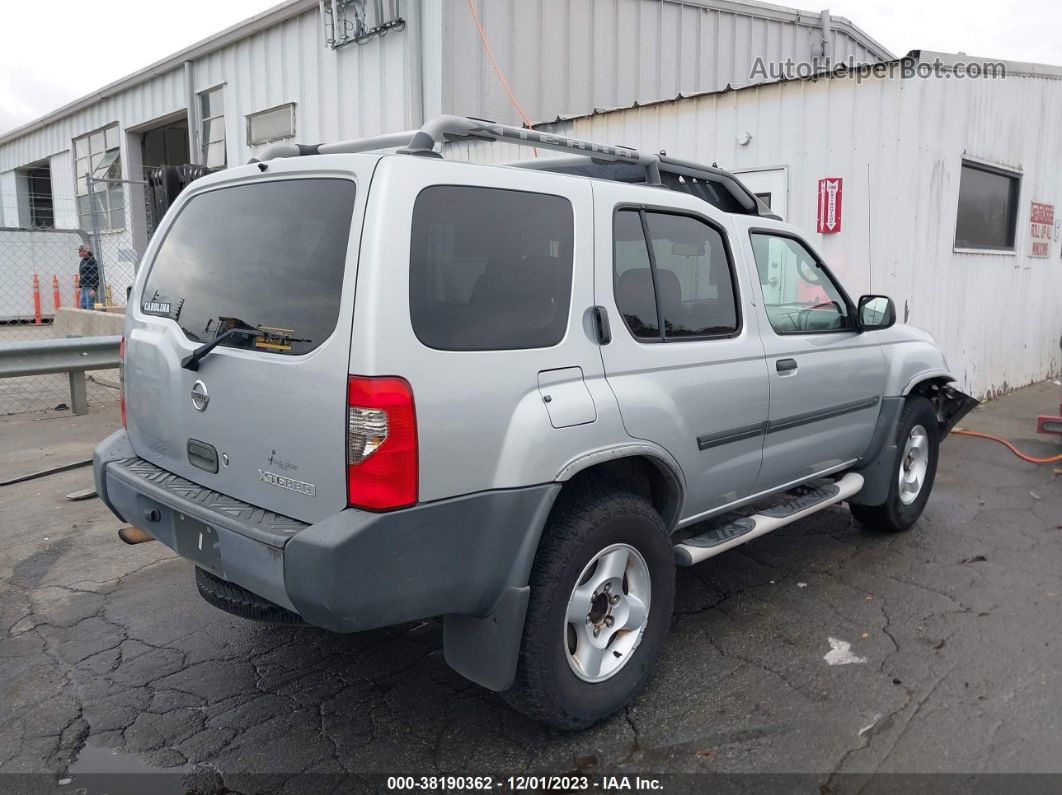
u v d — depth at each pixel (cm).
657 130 912
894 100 753
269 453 269
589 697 296
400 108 1042
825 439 430
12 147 2306
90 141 1889
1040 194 1020
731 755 289
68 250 1867
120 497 330
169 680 347
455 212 267
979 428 818
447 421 252
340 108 1141
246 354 276
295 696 334
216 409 288
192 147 1455
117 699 332
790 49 1380
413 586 252
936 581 441
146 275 346
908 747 292
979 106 839
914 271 771
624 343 311
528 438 270
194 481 306
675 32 1223
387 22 1027
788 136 818
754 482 387
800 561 472
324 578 238
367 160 259
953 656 358
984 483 630
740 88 841
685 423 332
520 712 298
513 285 279
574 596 291
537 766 286
